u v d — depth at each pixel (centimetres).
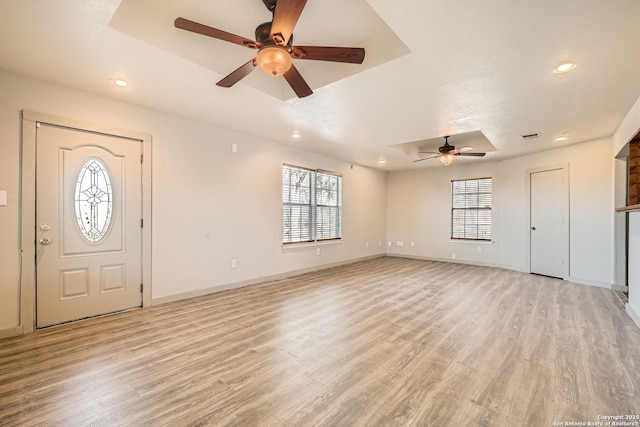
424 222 768
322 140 502
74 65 256
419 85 285
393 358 238
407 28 200
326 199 637
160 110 365
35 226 285
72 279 308
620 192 451
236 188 455
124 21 211
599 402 183
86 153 314
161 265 373
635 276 323
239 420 166
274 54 195
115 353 243
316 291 443
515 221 613
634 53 227
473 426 161
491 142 497
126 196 343
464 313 348
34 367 220
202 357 238
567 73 260
